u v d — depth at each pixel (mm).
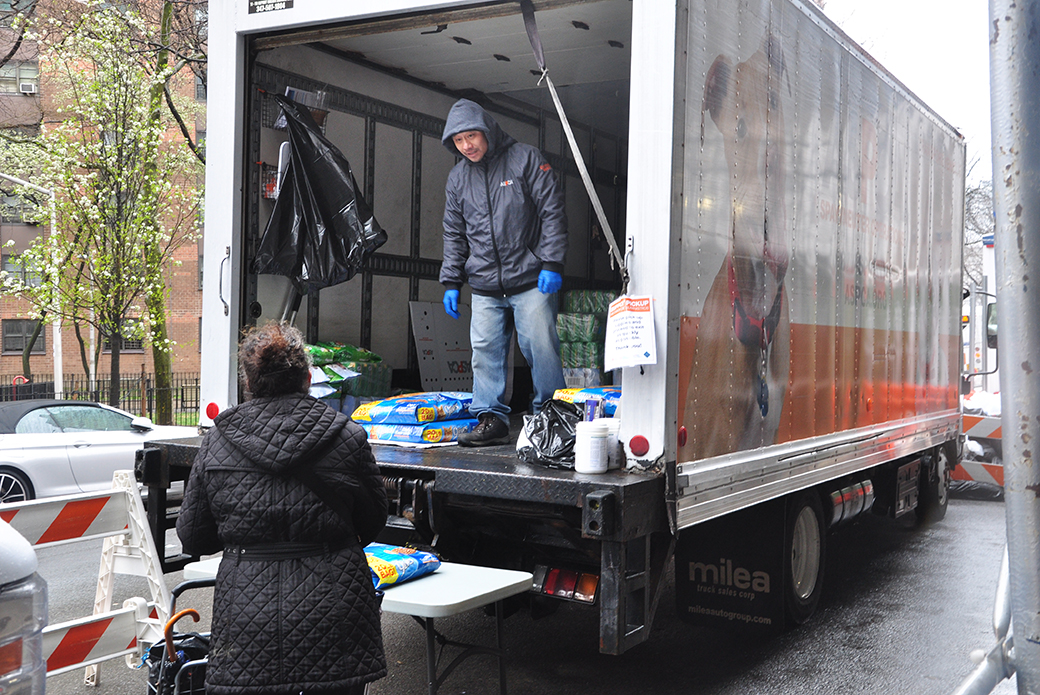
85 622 4180
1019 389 1312
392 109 6766
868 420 6234
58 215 14688
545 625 5734
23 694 2350
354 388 6113
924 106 7438
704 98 3992
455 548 4191
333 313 6391
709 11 4020
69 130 14820
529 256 5078
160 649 3088
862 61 6039
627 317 3752
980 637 5406
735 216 4301
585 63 6520
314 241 5406
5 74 20281
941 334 8102
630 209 3799
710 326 4062
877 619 5797
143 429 10023
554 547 4059
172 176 15430
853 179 5891
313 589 2600
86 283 14938
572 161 8227
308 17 4711
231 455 2701
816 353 5312
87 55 14539
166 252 15422
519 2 4324
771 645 5277
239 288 5004
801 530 5324
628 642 3592
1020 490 1318
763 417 4602
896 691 4504
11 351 31656
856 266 5973
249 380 2818
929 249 7656
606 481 3588
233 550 2686
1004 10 1320
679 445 3809
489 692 4480
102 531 4438
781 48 4801
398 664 4922
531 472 3855
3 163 18688
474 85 7125
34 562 2449
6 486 8711
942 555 7691
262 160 5430
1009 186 1313
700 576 5059
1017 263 1310
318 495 2656
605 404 4215
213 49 4965
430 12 4535
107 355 32219
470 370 7418
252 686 2539
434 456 4387
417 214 7047
